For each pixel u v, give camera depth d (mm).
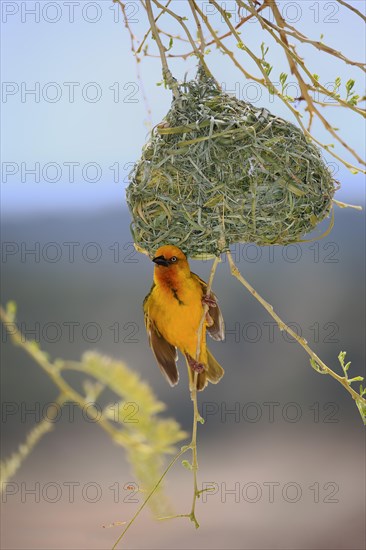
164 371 6398
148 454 3576
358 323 16094
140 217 5875
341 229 16969
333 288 16359
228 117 5656
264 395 15211
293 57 5676
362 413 5340
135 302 16156
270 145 5680
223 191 5613
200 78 5797
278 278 17016
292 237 5945
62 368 3635
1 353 14195
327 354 16031
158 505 3691
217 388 15492
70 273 16094
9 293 15320
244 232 5777
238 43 5523
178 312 5945
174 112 5715
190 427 14867
